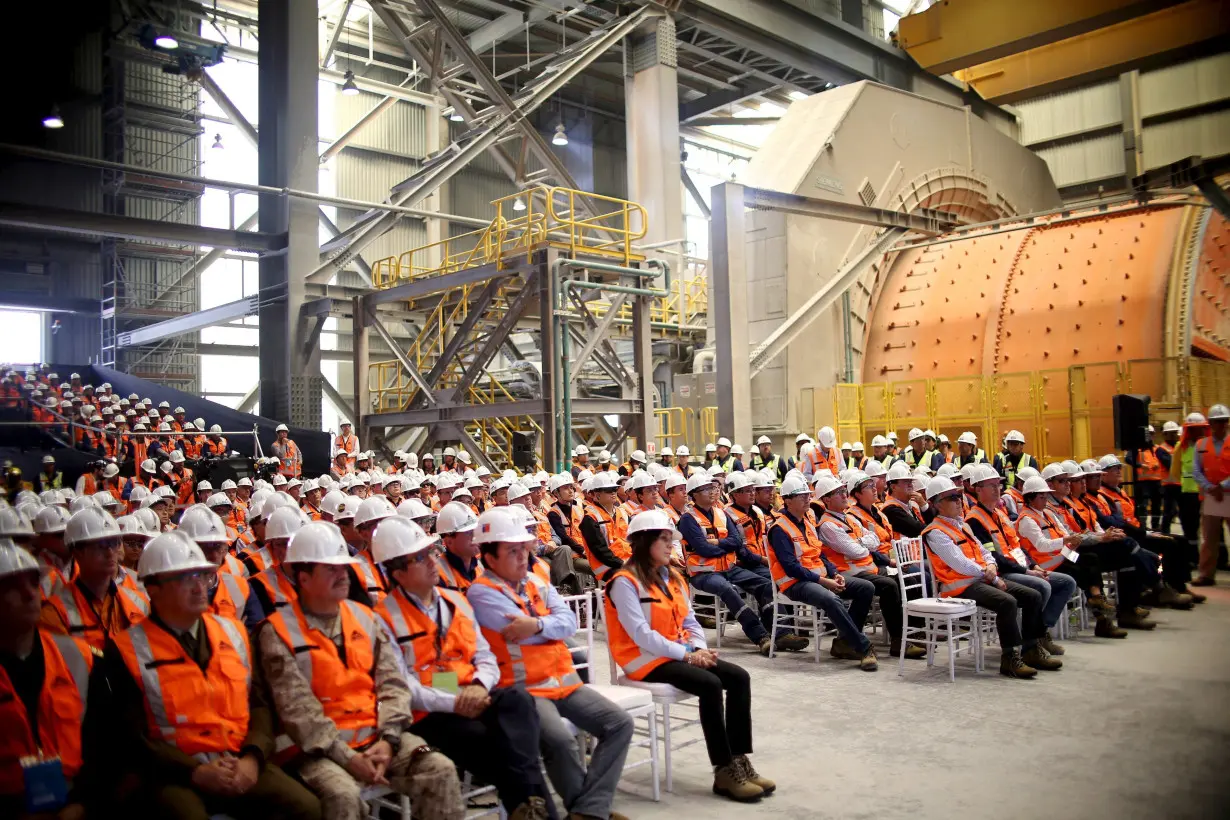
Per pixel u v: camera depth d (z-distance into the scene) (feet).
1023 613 27.89
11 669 12.32
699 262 97.66
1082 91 121.49
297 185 74.08
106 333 111.34
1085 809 16.69
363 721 14.29
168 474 54.03
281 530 19.10
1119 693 24.79
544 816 14.51
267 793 12.92
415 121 130.00
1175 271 70.18
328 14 115.03
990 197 98.58
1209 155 110.11
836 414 70.85
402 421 70.49
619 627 19.17
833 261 78.07
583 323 75.00
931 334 79.66
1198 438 43.11
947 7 86.48
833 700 24.94
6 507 16.20
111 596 17.37
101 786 12.34
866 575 30.53
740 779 17.98
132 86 109.70
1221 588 40.75
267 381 76.64
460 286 67.82
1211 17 89.15
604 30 91.97
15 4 103.30
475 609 16.79
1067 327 73.05
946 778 18.58
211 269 119.75
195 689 12.85
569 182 85.71
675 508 33.06
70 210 65.98
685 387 80.38
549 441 58.85
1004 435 64.75
